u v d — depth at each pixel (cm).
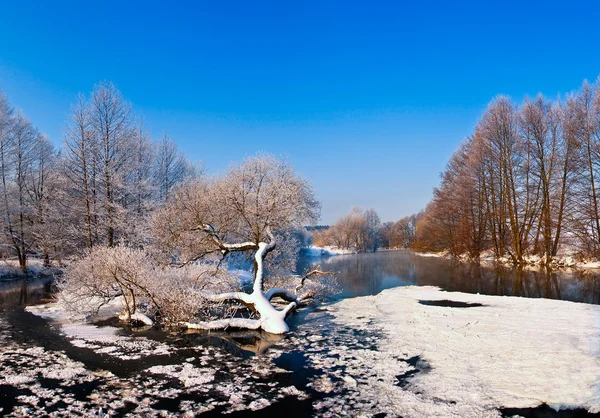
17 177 2627
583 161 2566
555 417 518
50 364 789
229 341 990
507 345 825
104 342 972
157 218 1579
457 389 621
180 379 702
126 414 559
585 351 750
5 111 2541
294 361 805
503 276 2320
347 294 1839
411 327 1049
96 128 1972
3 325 1170
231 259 2042
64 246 2056
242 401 603
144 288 1183
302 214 1673
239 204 1488
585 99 2589
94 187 1967
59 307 1450
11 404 593
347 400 598
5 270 2422
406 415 540
